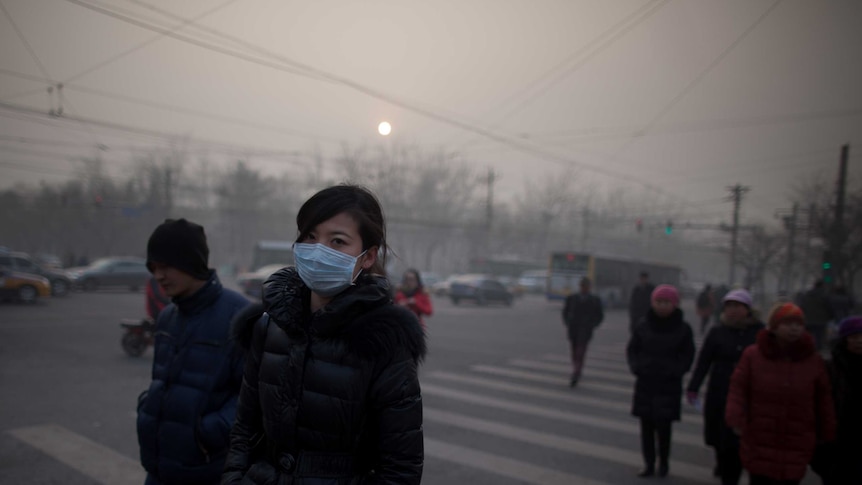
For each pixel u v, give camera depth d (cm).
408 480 152
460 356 1177
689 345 502
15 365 863
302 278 157
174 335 231
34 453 498
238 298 240
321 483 150
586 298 901
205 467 222
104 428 572
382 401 152
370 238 162
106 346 1068
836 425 355
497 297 3089
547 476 493
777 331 359
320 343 154
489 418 680
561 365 1114
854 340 353
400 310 160
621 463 535
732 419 369
